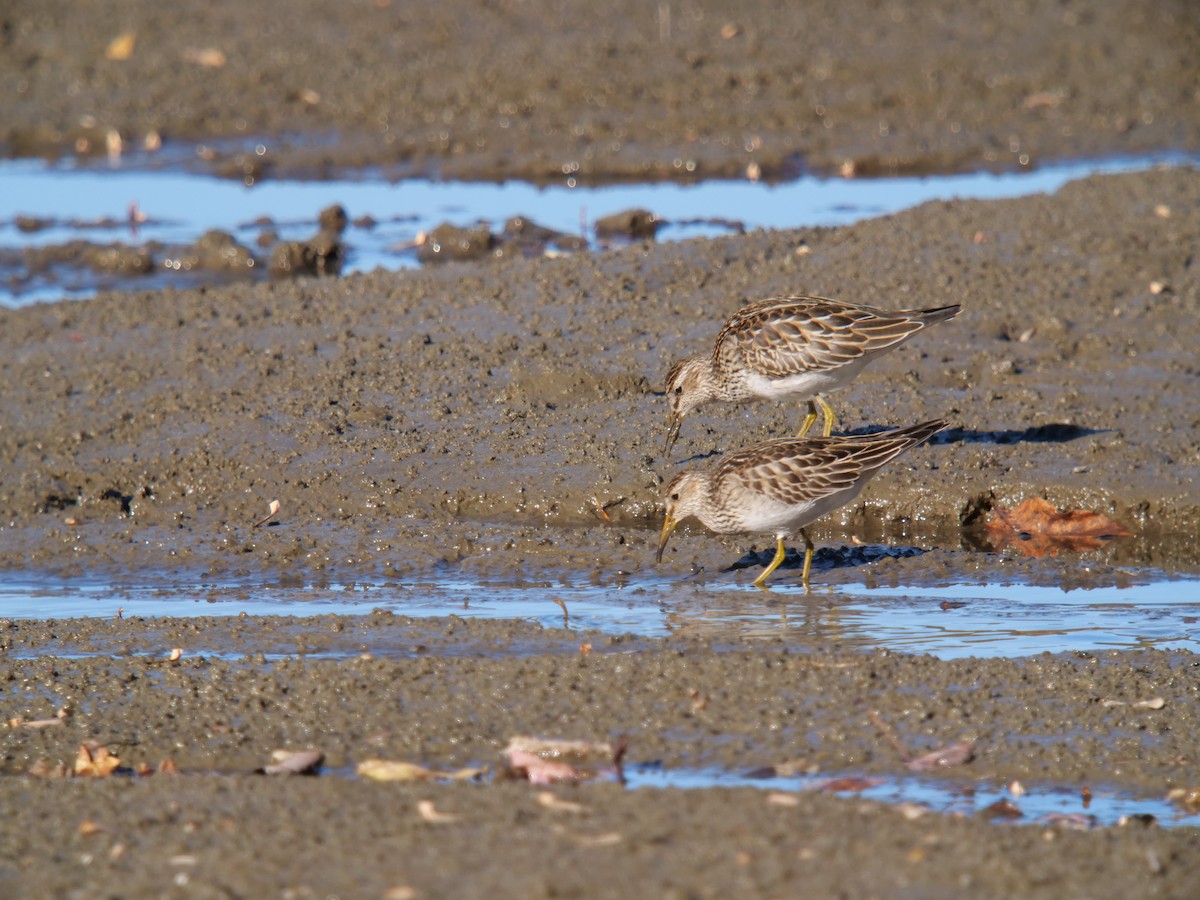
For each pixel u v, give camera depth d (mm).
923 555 13234
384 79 29641
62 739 9867
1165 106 28469
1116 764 9281
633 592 12586
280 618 11914
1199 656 10797
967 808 8820
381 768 9273
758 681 10312
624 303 18219
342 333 17641
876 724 9695
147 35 32062
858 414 15602
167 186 26219
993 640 11359
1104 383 16219
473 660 10789
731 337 14547
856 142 27297
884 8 32531
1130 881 7801
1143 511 14039
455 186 26219
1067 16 32000
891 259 19188
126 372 16938
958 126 27859
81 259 22125
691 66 29781
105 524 14320
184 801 8781
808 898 7605
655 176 26484
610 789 8812
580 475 14656
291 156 27312
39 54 31406
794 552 13477
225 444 15336
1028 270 18797
